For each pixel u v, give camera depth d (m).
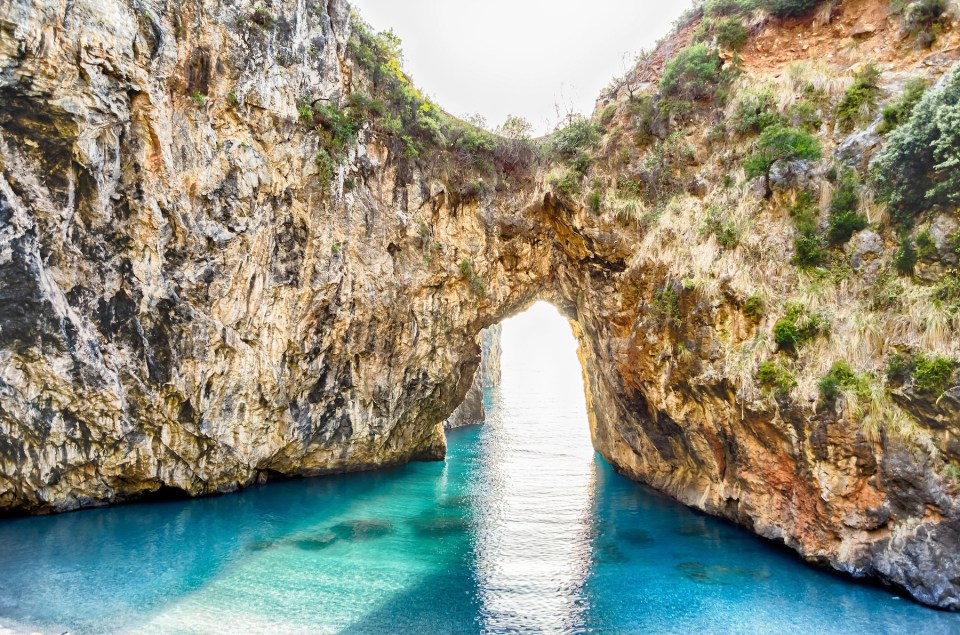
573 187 19.27
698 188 16.91
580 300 21.98
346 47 18.59
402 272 19.81
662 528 15.67
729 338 14.18
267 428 17.58
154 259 14.10
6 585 10.73
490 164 21.30
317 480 20.03
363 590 11.39
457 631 9.91
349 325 18.88
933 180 11.98
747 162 15.53
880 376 11.70
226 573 11.86
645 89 20.17
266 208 16.14
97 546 12.89
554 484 21.28
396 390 20.80
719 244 15.10
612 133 19.58
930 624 10.00
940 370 10.80
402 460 23.34
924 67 14.12
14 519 14.28
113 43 12.53
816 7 17.02
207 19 14.66
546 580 12.20
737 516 15.46
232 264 15.52
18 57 11.23
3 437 13.15
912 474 10.83
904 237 12.33
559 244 21.17
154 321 14.44
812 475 12.27
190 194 14.62
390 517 16.38
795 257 13.87
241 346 16.03
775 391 12.69
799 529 12.89
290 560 12.77
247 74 15.34
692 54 18.16
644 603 11.09
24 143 12.05
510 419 43.53
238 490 17.94
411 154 19.58
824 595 11.23
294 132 16.48
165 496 16.77
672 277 15.98
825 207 13.91
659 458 20.08
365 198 18.69
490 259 21.45
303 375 18.11
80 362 13.27
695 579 12.17
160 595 10.68
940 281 11.70
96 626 9.43
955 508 10.48
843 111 14.80
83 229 13.18
